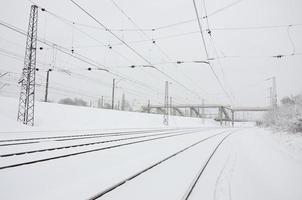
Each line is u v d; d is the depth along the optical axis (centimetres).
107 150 1399
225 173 920
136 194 655
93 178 794
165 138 2333
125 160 1119
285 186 761
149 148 1560
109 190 671
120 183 733
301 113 2836
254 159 1252
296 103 3306
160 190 694
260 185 770
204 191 699
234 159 1245
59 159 1083
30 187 697
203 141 2206
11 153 1141
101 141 1784
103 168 944
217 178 841
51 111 3638
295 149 1520
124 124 4706
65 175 831
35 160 1017
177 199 624
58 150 1317
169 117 7812
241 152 1527
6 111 2952
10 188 684
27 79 2688
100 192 638
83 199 603
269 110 5644
